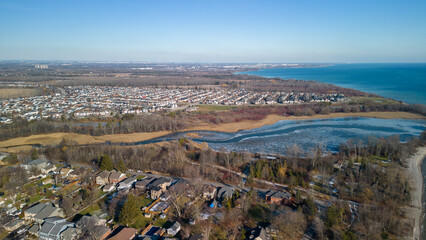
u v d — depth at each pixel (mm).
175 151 188875
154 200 130750
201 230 106875
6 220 109375
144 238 98125
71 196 130500
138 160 171500
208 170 163875
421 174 157375
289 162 173250
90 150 188500
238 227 109312
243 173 163625
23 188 136125
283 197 127750
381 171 153125
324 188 142250
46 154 186625
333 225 106188
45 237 101938
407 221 112875
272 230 105500
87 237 99500
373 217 111688
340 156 183750
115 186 143500
